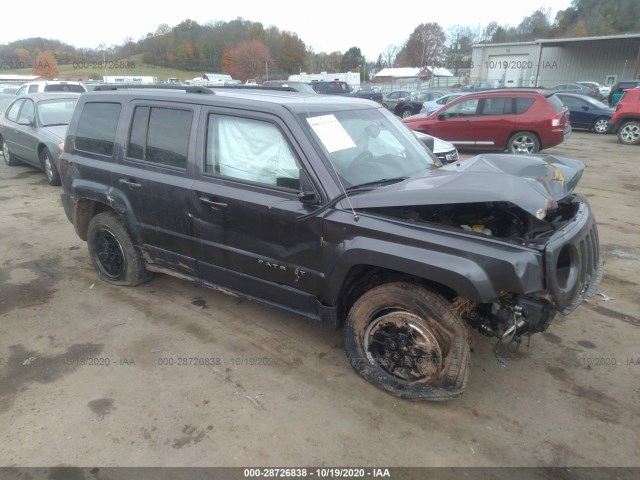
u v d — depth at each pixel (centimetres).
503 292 268
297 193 312
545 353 350
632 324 389
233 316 408
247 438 271
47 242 594
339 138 327
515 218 298
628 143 1436
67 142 464
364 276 315
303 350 357
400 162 351
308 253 312
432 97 2295
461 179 276
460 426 279
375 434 274
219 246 357
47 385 316
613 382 318
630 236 603
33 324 395
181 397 305
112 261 458
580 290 289
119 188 412
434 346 282
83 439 270
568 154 1262
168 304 429
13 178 973
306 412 291
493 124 1173
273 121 320
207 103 355
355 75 4419
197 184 357
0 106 1736
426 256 265
